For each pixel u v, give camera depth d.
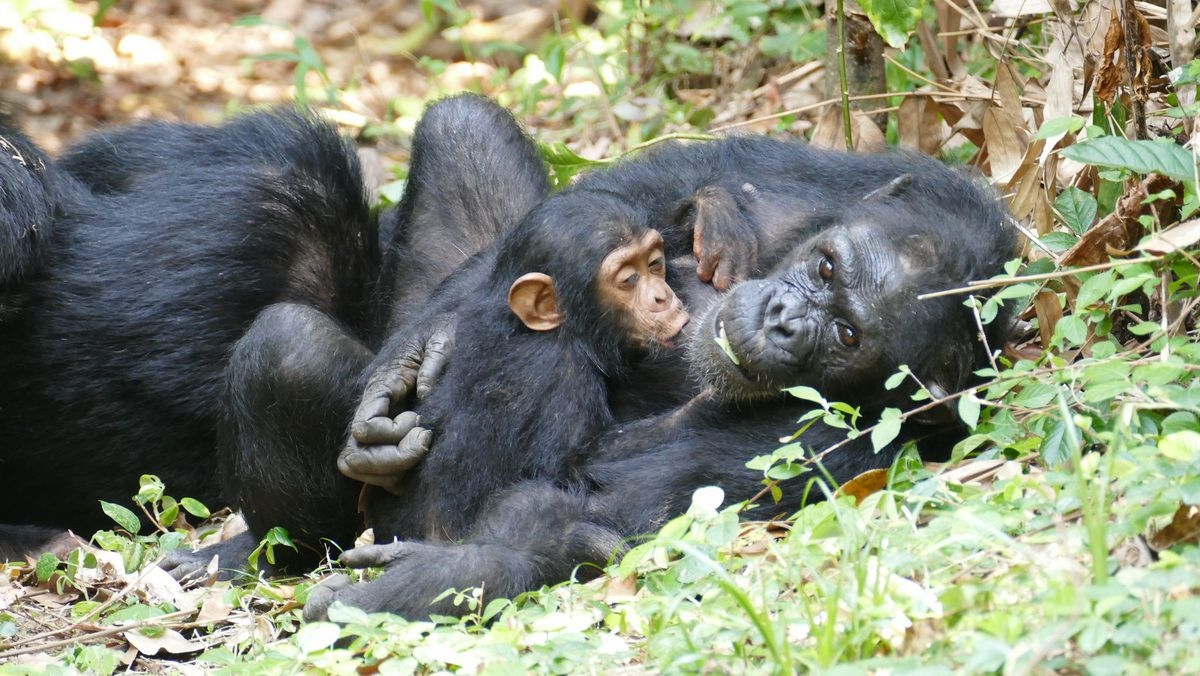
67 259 12.32
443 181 13.20
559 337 11.04
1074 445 7.17
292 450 11.36
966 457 10.16
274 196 12.82
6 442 12.39
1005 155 13.03
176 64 26.31
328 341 11.44
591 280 10.96
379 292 13.22
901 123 14.62
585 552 9.92
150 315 12.32
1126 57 11.09
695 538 8.52
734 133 14.20
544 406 10.84
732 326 10.65
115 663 9.18
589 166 14.95
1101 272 10.58
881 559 7.53
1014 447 9.34
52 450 12.45
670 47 21.03
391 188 17.84
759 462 9.43
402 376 11.30
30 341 12.17
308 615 9.26
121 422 12.45
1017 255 11.41
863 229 10.65
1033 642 6.33
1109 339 10.58
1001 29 15.59
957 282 10.43
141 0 28.27
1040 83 14.99
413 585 9.23
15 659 9.34
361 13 28.20
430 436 10.87
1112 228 10.48
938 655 6.66
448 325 11.53
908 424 10.66
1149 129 11.80
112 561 10.83
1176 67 11.21
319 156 13.28
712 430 10.91
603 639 7.92
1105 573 6.50
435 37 27.23
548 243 11.11
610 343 11.09
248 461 11.40
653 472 10.63
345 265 13.22
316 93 24.91
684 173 12.45
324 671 8.05
